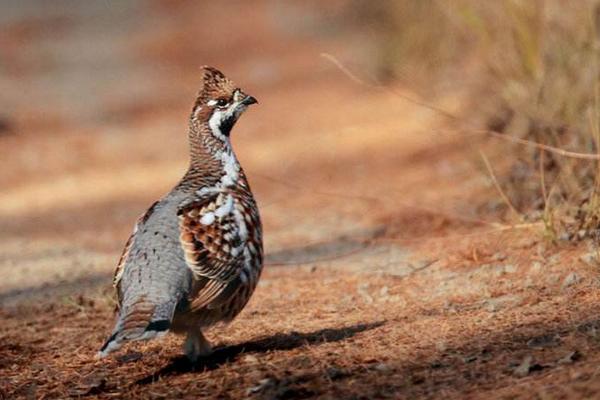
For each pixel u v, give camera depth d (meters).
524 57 15.63
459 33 23.03
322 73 32.22
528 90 15.45
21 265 15.71
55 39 43.72
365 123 24.25
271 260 14.43
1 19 48.19
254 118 27.59
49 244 17.09
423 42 24.50
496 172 15.52
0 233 18.36
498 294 10.88
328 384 8.78
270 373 9.16
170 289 8.78
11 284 14.49
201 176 9.88
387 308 11.07
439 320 10.21
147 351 10.38
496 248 12.53
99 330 11.59
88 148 26.73
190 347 9.72
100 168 24.27
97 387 9.53
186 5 48.78
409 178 18.08
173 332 9.59
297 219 17.08
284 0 47.00
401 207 16.20
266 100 29.86
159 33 43.53
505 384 8.28
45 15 49.06
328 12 42.47
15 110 31.59
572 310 9.84
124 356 10.26
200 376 9.43
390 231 14.98
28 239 17.67
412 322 10.30
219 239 9.15
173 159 24.66
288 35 39.41
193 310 9.05
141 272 8.89
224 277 9.16
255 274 9.53
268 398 8.66
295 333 10.36
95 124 29.84
